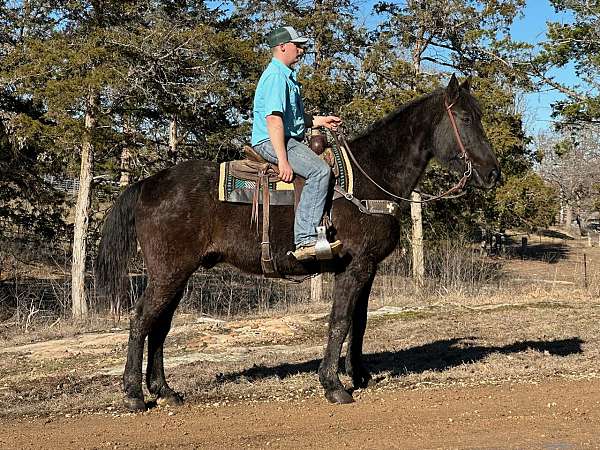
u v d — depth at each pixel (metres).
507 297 17.25
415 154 7.05
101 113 18.00
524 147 24.36
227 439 5.77
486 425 5.89
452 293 18.61
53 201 20.67
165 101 19.08
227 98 20.23
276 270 6.74
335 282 6.83
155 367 7.05
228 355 10.38
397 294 19.12
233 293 21.58
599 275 24.97
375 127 7.03
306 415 6.39
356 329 7.38
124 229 6.95
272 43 6.64
